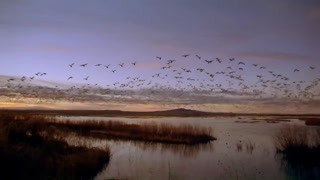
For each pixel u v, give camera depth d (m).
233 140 37.28
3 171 13.96
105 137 36.09
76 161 17.94
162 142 34.09
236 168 21.03
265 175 19.22
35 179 14.00
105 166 20.45
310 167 21.44
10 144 16.69
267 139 38.44
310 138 29.53
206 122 92.06
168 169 20.36
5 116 21.50
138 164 21.55
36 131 21.27
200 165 21.94
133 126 44.62
